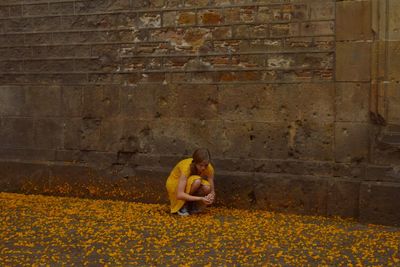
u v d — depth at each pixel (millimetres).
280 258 5277
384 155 6750
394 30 6625
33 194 8500
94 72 8164
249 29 7355
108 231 6211
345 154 6973
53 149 8438
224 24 7469
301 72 7145
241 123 7438
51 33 8375
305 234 6125
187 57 7676
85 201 7992
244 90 7402
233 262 5152
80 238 5949
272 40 7254
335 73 6980
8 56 8633
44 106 8461
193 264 5094
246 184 7371
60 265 5074
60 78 8359
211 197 6980
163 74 7816
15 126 8633
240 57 7418
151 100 7883
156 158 7883
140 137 7969
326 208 7027
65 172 8328
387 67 6664
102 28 8109
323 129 7070
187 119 7703
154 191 7844
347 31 6887
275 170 7297
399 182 6648
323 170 7082
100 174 8156
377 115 6734
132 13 7938
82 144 8266
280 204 7234
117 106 8062
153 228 6363
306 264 5094
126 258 5273
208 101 7586
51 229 6297
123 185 8031
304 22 7098
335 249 5543
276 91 7258
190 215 7043
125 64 8008
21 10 8523
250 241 5832
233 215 7047
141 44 7914
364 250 5512
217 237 5977
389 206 6609
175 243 5758
